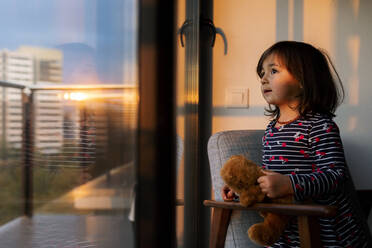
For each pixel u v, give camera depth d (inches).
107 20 14.8
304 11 69.9
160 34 14.1
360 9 69.4
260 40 70.2
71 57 13.7
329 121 42.5
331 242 39.5
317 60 45.9
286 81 44.4
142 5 14.0
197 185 66.4
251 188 37.5
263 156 47.4
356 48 69.6
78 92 13.8
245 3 70.2
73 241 13.9
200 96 70.2
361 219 50.8
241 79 70.3
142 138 14.3
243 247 45.6
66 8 13.4
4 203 11.8
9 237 11.9
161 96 14.2
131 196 15.0
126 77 14.6
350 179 53.2
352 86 70.0
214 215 40.5
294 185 37.2
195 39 63.3
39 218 12.7
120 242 15.4
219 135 51.8
